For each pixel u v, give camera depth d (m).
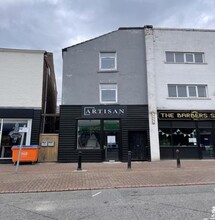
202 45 18.08
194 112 16.56
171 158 16.02
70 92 16.39
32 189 7.38
